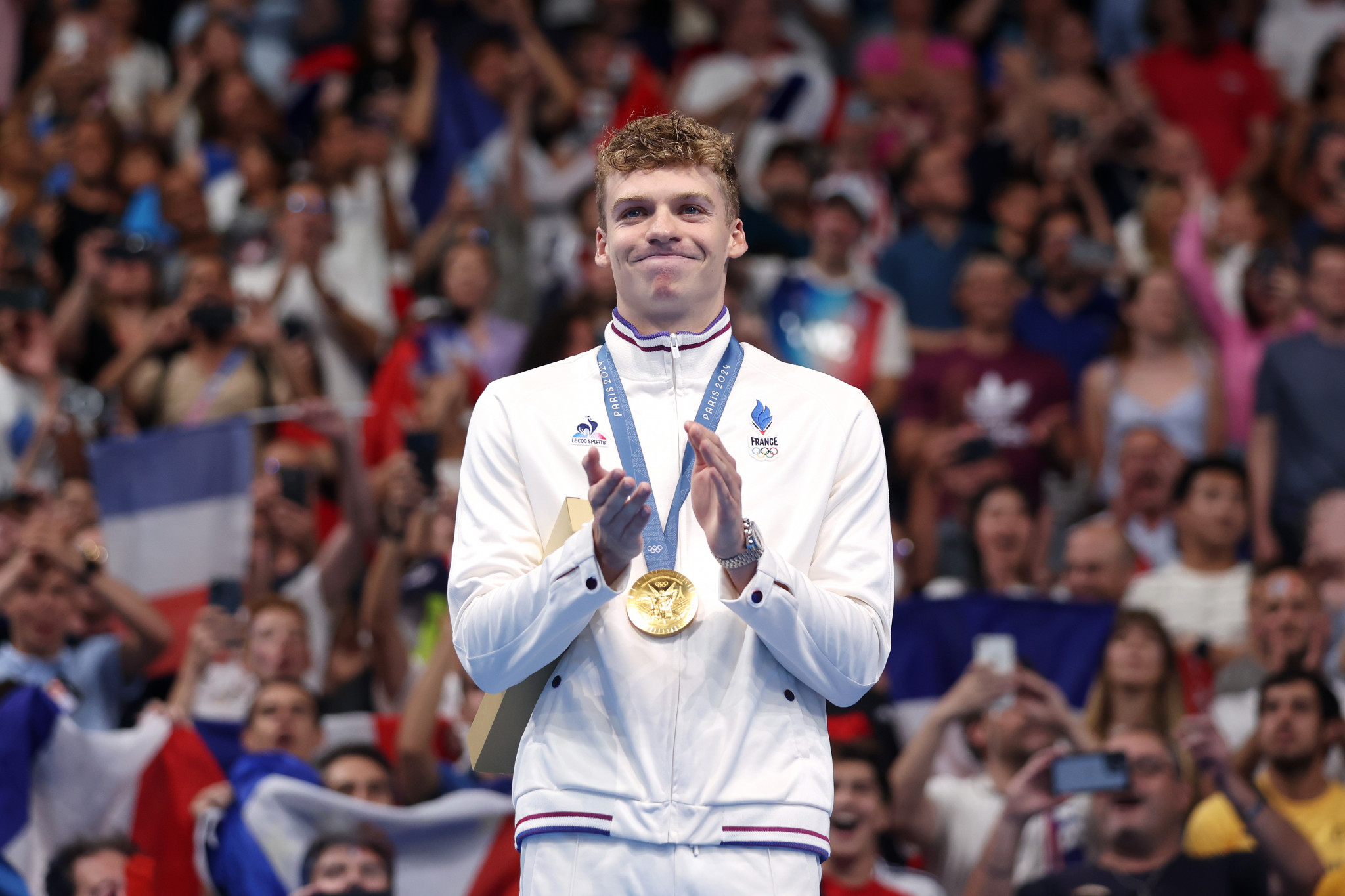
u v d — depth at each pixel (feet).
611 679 9.21
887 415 33.42
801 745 9.32
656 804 9.00
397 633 24.62
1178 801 20.56
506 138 40.68
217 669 23.04
